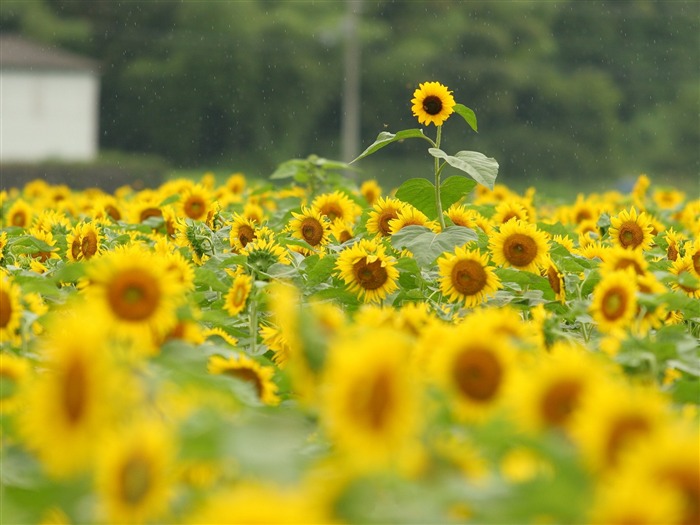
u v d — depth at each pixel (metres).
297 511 2.90
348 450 3.39
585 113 108.31
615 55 111.81
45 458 3.59
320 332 4.17
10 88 112.94
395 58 107.12
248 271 8.58
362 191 17.20
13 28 115.31
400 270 8.83
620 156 108.69
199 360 4.96
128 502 3.33
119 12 110.12
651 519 2.96
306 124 106.62
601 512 3.03
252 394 4.36
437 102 10.35
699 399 4.99
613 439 3.39
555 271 8.13
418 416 3.38
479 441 3.71
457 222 10.84
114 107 108.69
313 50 106.81
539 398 3.75
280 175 17.02
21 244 10.80
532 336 5.88
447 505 3.27
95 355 3.52
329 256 8.40
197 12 107.31
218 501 2.96
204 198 12.81
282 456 3.35
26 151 112.19
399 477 3.35
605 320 6.23
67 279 6.62
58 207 17.41
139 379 3.86
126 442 3.35
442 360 4.14
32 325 6.13
